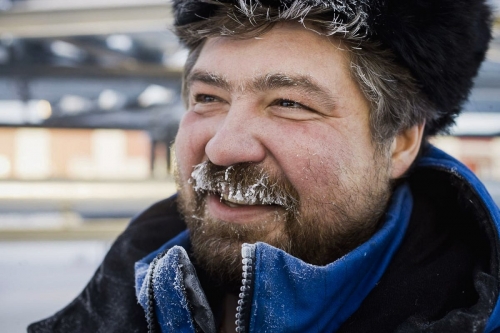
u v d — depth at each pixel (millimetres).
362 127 853
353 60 829
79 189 2389
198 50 929
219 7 842
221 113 860
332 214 832
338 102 822
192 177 865
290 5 781
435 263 809
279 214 817
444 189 896
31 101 2797
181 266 753
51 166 4961
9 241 2422
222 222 827
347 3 783
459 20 841
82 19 2197
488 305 708
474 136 2758
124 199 2451
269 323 730
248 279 716
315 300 748
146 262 933
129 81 2600
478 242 811
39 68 2551
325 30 804
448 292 774
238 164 810
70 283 2652
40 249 2912
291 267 726
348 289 800
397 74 861
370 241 806
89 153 5027
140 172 5047
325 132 819
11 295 2479
